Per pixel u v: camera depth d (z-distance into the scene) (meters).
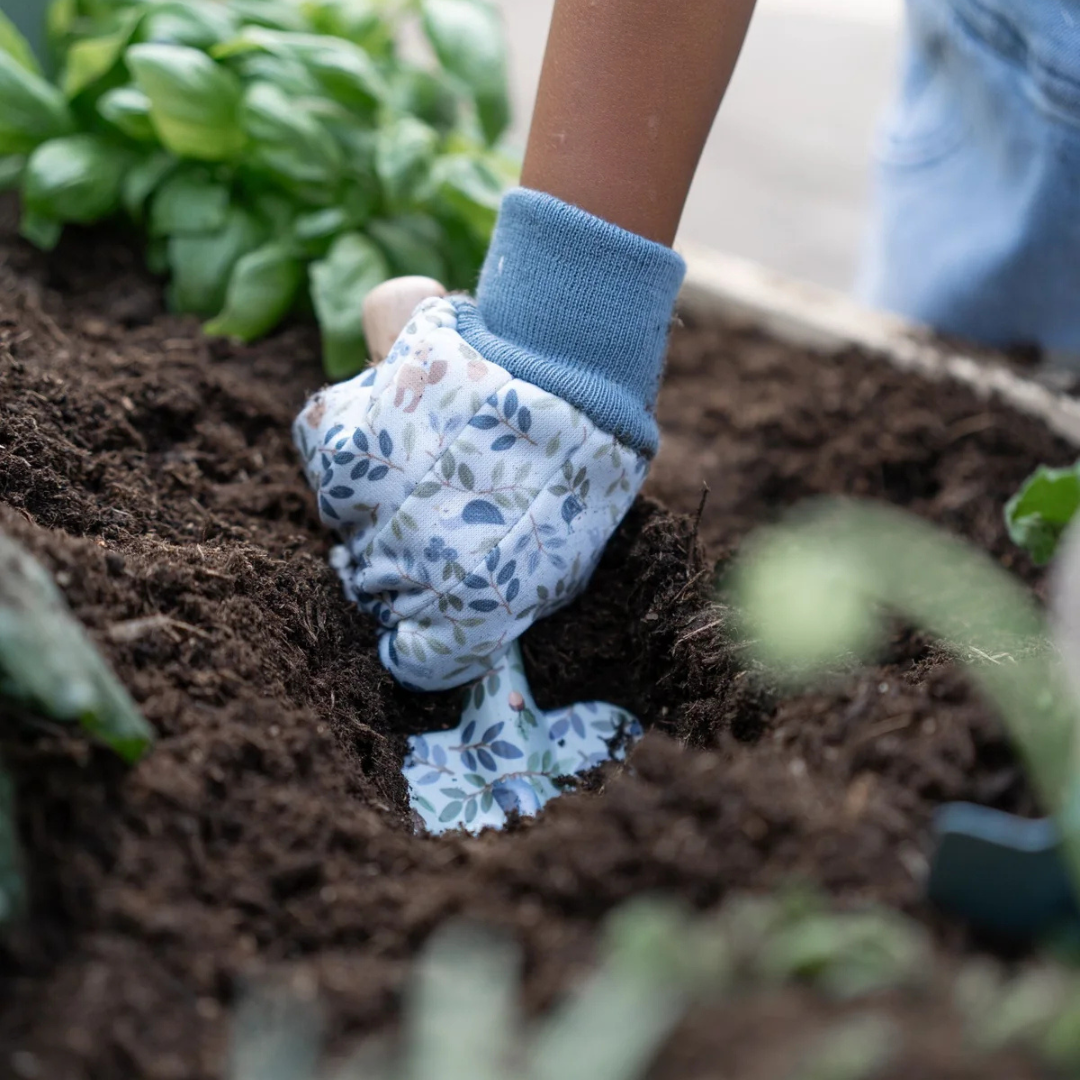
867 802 0.77
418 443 0.98
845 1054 0.58
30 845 0.72
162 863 0.74
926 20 1.58
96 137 1.61
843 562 1.08
